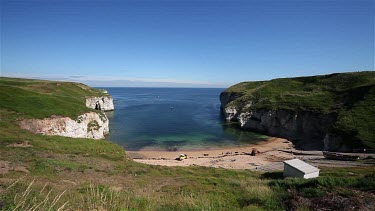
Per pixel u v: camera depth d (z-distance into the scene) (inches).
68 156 1214.3
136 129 3378.4
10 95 2354.8
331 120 2800.2
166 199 496.4
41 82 4522.6
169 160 2091.5
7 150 1128.2
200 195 569.9
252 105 3804.1
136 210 375.9
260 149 2532.0
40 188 495.5
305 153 2217.0
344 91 3265.3
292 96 3639.3
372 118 2384.4
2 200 301.0
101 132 2864.2
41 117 2156.7
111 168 1122.0
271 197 493.0
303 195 478.9
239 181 952.3
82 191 521.3
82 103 3331.7
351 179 562.9
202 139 2955.2
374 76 3523.6
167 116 4512.8
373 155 1838.1
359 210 389.4
